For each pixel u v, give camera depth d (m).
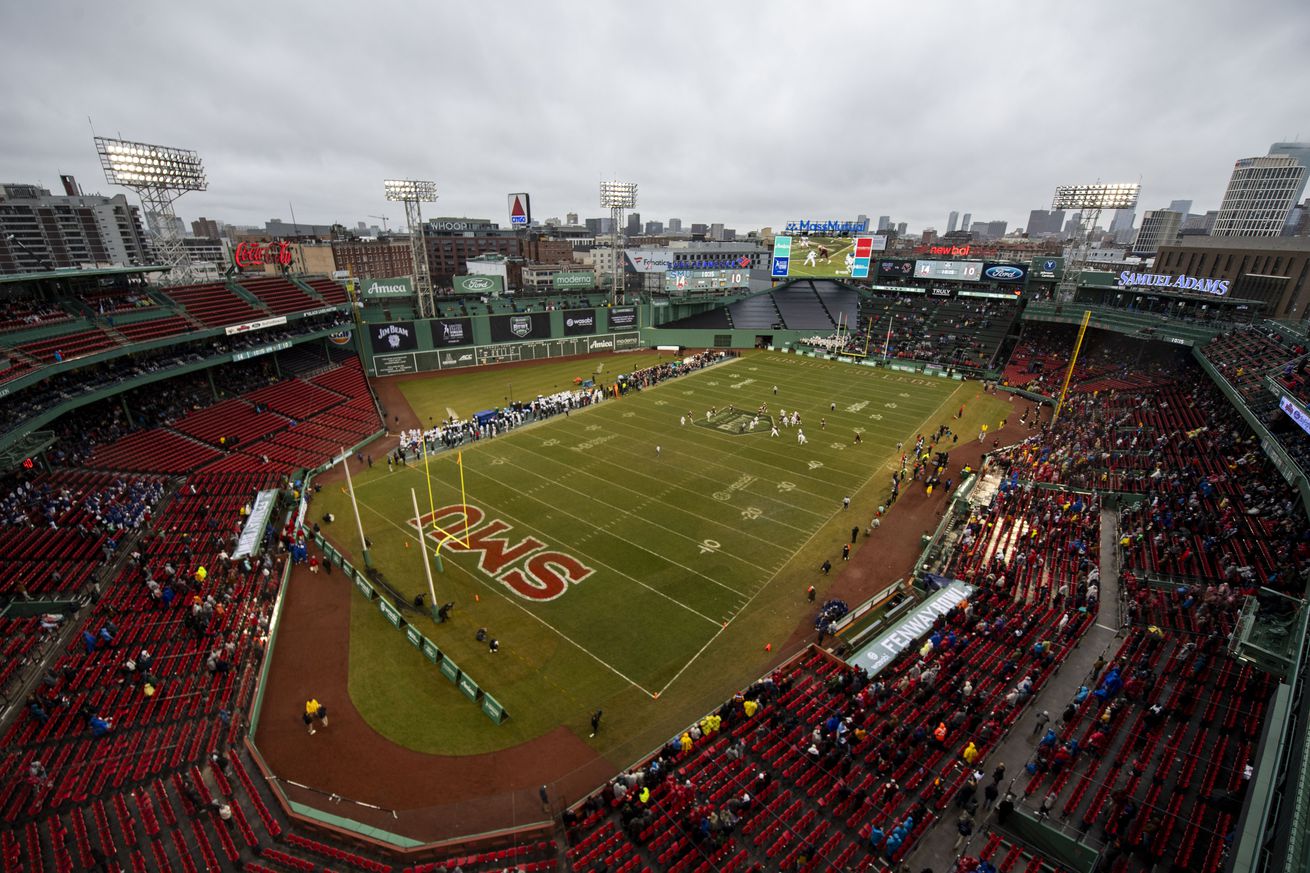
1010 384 75.75
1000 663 25.88
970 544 36.34
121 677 25.03
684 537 38.50
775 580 34.06
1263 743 16.42
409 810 20.47
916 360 88.00
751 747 22.22
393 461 49.88
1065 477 44.41
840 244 104.62
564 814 19.78
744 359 92.44
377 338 77.88
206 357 55.56
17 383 37.88
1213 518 34.22
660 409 65.69
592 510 42.00
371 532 38.72
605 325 94.38
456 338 83.00
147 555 33.66
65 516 35.41
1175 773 19.56
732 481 46.81
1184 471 41.22
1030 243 191.75
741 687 26.25
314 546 36.75
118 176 53.97
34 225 157.88
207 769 21.16
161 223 58.56
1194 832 17.30
